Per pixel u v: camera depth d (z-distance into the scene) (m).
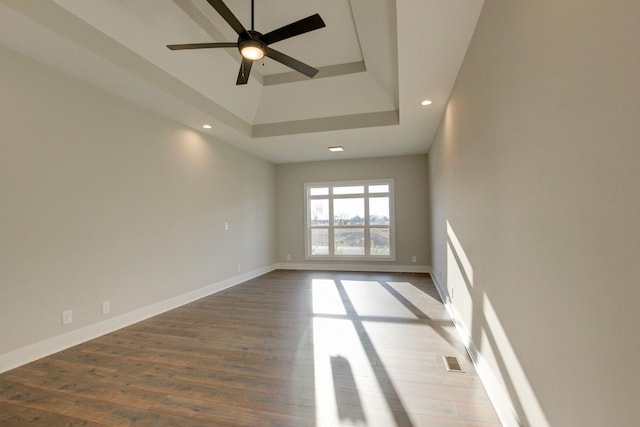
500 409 1.85
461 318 3.08
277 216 7.64
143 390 2.20
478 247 2.35
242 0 3.01
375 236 7.20
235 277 5.78
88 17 2.56
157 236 4.01
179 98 3.62
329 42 3.81
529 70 1.40
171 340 3.11
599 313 0.92
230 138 5.27
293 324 3.54
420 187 6.84
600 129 0.91
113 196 3.43
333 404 2.01
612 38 0.84
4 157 2.51
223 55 3.73
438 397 2.08
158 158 4.05
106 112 3.36
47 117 2.81
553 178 1.20
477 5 2.11
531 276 1.41
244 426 1.81
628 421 0.80
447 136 3.82
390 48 3.17
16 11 2.13
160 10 2.87
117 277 3.45
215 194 5.24
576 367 1.05
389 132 5.07
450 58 2.76
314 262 7.46
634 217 0.77
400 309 4.07
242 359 2.67
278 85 4.60
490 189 2.02
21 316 2.60
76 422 1.86
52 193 2.84
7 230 2.52
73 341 2.98
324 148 6.11
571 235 1.08
